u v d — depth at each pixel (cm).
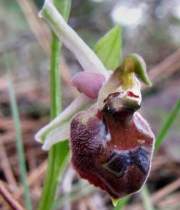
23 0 21
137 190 9
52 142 9
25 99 20
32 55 27
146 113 19
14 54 25
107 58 9
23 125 17
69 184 13
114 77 9
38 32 21
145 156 9
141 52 34
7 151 16
